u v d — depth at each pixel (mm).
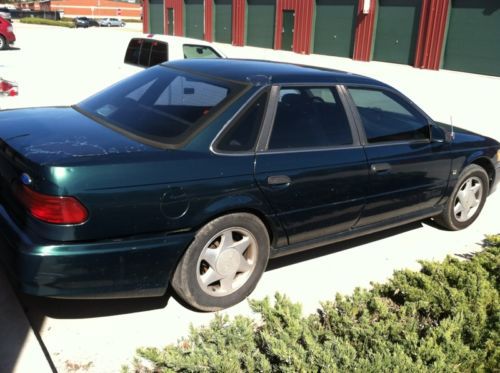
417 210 4598
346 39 25797
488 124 11594
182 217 3010
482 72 20578
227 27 33156
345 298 3225
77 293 2812
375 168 3984
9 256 2785
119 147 3021
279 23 29016
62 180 2666
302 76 3773
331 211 3789
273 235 3549
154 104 3598
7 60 17812
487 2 19922
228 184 3148
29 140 3053
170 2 38312
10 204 2971
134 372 2713
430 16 21719
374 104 4230
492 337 2816
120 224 2826
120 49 25469
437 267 3520
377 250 4555
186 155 3047
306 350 2510
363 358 2479
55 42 29031
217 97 3426
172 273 3146
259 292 3674
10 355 2742
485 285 3256
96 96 4043
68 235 2701
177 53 9641
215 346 2473
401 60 23516
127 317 3244
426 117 4527
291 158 3469
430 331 2773
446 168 4664
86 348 2926
